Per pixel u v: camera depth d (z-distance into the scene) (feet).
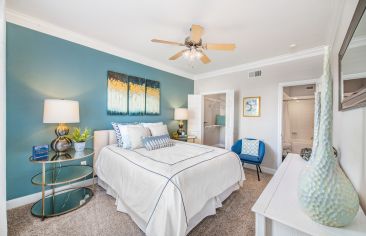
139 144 8.63
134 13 6.70
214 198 6.40
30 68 7.18
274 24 7.22
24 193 7.07
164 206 4.48
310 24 7.17
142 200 5.16
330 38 7.70
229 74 13.76
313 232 2.49
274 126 11.38
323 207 2.54
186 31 8.01
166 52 10.75
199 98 15.11
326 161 2.69
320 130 2.87
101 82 9.61
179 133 13.79
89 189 8.28
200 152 7.75
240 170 8.12
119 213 6.41
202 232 5.51
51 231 5.43
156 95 12.72
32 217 6.11
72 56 8.43
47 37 7.62
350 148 4.01
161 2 6.01
